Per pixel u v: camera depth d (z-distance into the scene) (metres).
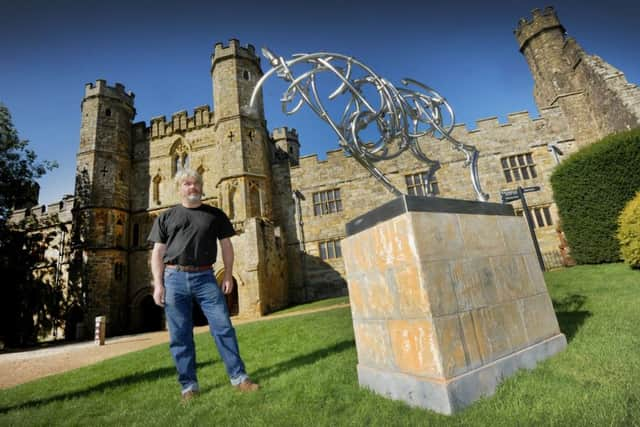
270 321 8.29
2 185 17.61
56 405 3.03
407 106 3.29
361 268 2.74
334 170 19.16
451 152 17.75
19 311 20.20
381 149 3.34
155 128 21.84
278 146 28.25
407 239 2.24
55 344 14.94
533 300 2.83
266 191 18.33
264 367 3.63
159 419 2.27
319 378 2.81
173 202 20.11
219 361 4.25
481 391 2.07
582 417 1.62
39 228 21.84
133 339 12.06
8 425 2.50
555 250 15.48
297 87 2.85
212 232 3.07
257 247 13.48
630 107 13.64
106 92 21.22
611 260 9.90
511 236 2.94
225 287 3.07
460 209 2.62
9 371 7.13
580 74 16.92
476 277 2.45
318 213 18.78
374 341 2.55
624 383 1.93
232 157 18.16
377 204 18.02
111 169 19.95
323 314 8.00
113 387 3.52
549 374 2.27
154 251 2.96
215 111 19.91
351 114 3.10
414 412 1.96
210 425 2.05
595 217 10.36
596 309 4.36
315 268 17.88
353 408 2.12
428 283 2.13
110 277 17.80
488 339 2.31
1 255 20.14
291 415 2.06
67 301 18.20
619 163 10.04
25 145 18.42
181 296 2.87
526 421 1.66
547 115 17.22
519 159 17.11
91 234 18.20
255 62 21.12
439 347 1.99
